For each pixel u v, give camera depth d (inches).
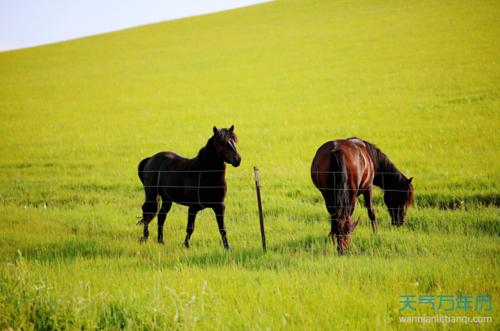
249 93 1359.5
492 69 1231.5
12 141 1037.2
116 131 1076.5
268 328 202.4
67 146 962.7
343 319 219.0
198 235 435.5
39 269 314.2
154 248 394.3
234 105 1239.5
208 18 3110.2
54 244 408.8
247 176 654.5
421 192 518.3
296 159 724.7
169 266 338.0
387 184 426.0
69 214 522.6
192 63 1911.9
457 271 283.9
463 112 923.4
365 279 280.5
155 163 431.8
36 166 822.5
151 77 1738.4
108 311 229.3
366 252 358.0
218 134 374.6
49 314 232.2
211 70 1747.0
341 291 253.0
